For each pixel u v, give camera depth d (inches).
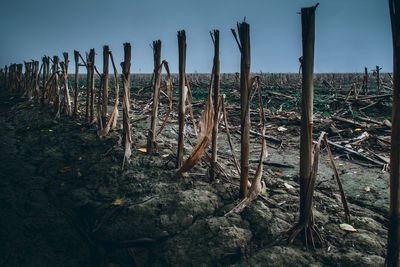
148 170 132.9
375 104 326.0
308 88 85.1
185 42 125.6
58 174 130.0
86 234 96.6
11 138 171.5
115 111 169.2
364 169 161.3
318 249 91.2
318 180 146.5
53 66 216.4
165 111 272.1
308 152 89.4
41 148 156.3
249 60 102.6
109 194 116.6
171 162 140.7
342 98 350.0
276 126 254.4
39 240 90.4
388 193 131.3
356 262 85.1
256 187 110.3
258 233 98.5
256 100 385.7
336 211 114.3
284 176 149.6
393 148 70.7
